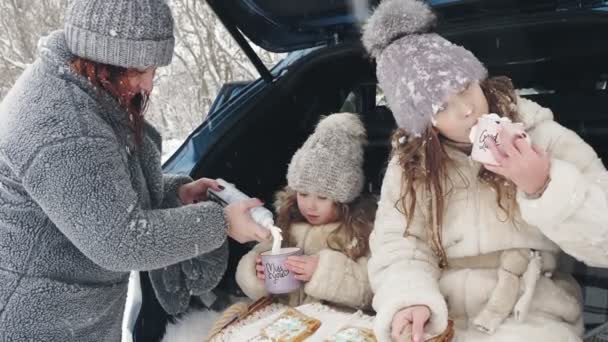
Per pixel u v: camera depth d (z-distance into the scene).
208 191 1.67
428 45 1.26
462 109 1.21
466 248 1.32
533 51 1.89
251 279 1.80
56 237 1.19
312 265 1.67
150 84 1.25
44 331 1.20
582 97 1.86
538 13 1.79
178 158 2.10
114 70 1.19
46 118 1.10
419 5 1.35
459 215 1.33
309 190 1.76
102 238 1.11
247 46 2.22
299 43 2.39
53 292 1.19
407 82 1.25
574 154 1.26
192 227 1.22
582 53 1.82
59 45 1.19
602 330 1.27
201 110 6.62
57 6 6.28
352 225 1.76
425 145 1.31
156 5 1.14
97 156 1.11
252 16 2.17
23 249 1.17
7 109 1.16
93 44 1.11
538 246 1.29
